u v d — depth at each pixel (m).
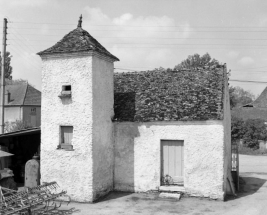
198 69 15.95
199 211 11.12
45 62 13.27
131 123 14.04
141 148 13.84
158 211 11.16
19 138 17.53
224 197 12.77
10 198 10.05
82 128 12.51
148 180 13.69
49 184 11.70
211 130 12.73
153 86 15.66
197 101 13.70
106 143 13.63
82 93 12.57
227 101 15.88
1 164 16.50
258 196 13.48
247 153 33.06
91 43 12.85
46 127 13.17
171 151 13.58
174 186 13.36
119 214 10.82
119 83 16.67
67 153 12.71
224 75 15.08
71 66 12.80
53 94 13.08
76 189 12.52
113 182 14.23
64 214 10.77
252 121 35.69
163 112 13.70
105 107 13.62
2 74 21.14
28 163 14.59
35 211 10.77
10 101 41.38
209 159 12.73
